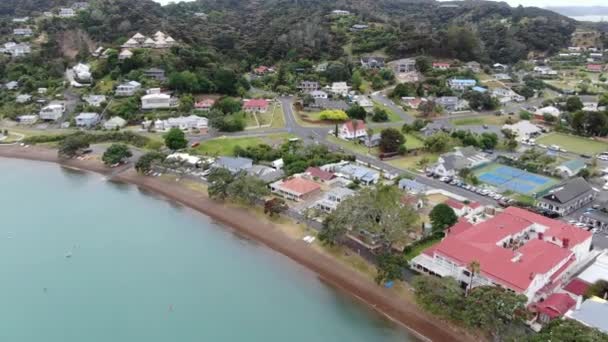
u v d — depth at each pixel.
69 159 140.25
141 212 107.12
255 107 174.25
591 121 155.75
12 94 183.75
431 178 118.25
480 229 80.50
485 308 57.44
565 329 52.25
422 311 67.62
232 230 97.50
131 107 168.88
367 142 144.38
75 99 183.00
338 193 99.75
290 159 124.19
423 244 84.00
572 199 99.44
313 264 83.00
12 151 146.75
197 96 187.62
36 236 95.88
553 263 69.12
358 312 70.81
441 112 181.50
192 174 123.88
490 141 142.50
